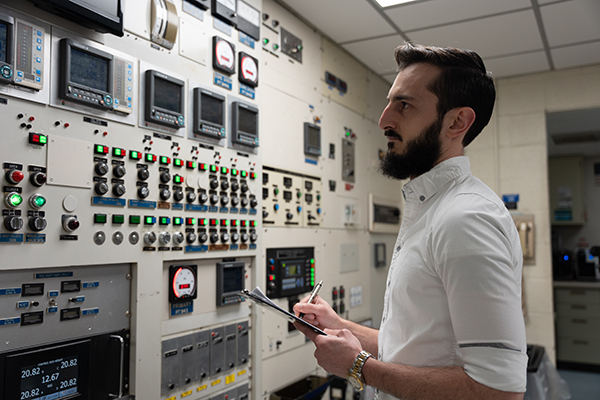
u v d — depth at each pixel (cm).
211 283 211
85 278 155
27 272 139
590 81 419
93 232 154
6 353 132
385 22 323
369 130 417
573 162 607
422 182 110
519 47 373
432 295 98
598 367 500
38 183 137
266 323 262
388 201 449
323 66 341
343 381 282
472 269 85
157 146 181
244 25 237
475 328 84
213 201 207
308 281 304
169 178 183
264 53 272
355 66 394
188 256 193
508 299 84
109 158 161
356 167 386
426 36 348
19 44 134
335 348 103
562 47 373
